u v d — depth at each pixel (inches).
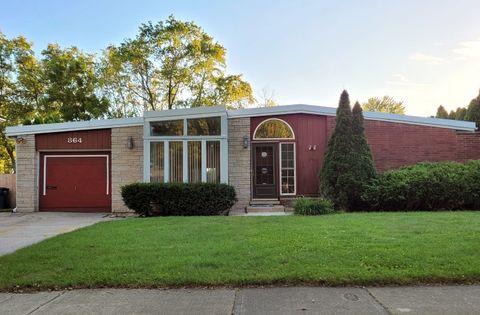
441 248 236.8
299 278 193.0
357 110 496.7
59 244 275.4
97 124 566.9
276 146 575.8
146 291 186.2
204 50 1210.0
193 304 168.7
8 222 463.2
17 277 203.9
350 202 480.4
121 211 559.8
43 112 1080.8
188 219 394.6
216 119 538.3
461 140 579.5
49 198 583.2
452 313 155.9
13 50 1104.8
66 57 1129.4
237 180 560.7
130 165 563.5
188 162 529.3
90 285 193.3
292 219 375.9
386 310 159.5
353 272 197.0
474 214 391.5
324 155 526.3
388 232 289.6
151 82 1232.8
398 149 572.4
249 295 178.9
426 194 458.0
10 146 1127.0
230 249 245.8
